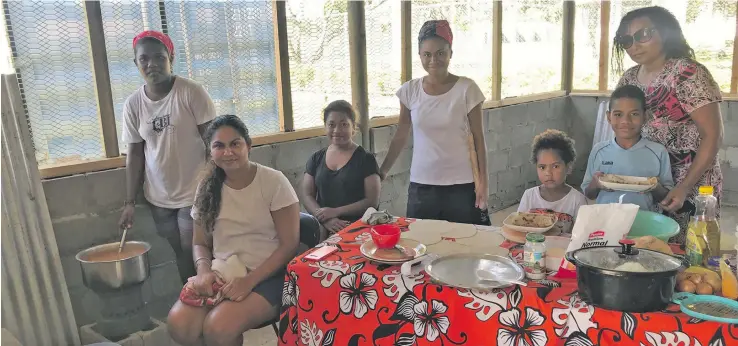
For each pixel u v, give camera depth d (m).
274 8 3.07
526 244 1.50
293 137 3.23
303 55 3.25
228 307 1.85
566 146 2.13
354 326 1.59
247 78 3.04
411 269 1.56
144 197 2.62
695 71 1.92
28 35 2.32
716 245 1.48
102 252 2.42
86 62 2.50
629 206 1.49
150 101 2.45
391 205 3.83
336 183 2.58
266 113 3.16
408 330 1.51
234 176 2.02
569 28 5.28
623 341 1.24
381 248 1.70
